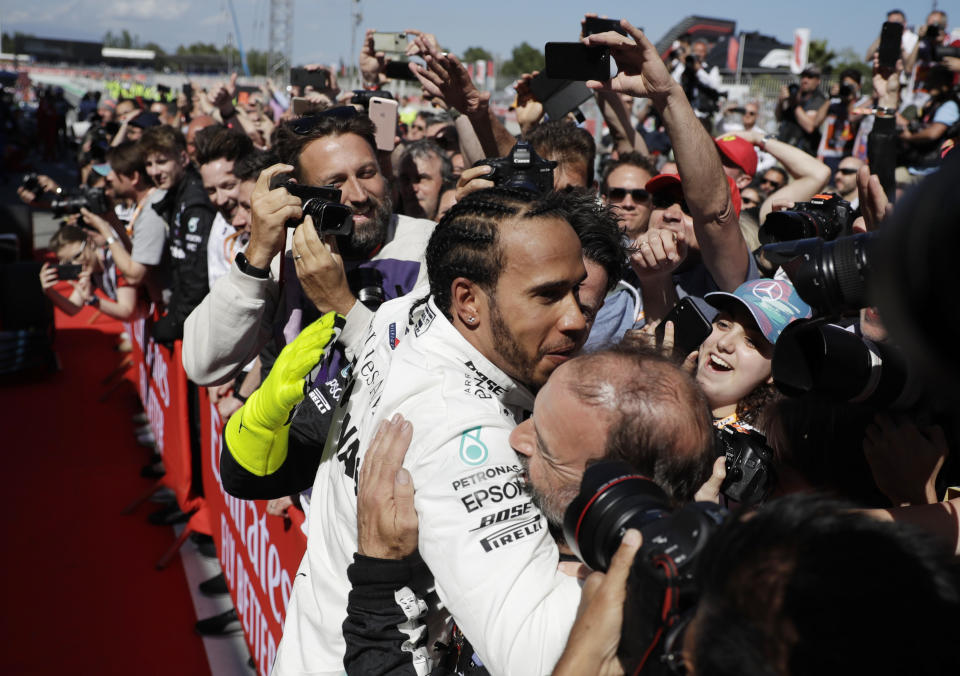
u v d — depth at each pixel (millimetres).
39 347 6875
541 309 1254
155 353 5066
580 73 2236
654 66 2105
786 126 8898
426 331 1348
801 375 1194
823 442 1425
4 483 4977
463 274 1279
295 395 1445
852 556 618
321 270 1867
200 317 2061
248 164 3363
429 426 1216
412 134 7207
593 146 3072
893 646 581
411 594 1222
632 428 1060
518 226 1245
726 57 16922
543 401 1135
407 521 1187
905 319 452
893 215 469
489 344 1290
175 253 4121
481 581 1099
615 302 2391
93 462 5332
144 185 4883
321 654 1447
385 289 2344
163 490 4828
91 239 5246
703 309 2262
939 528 1251
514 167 1894
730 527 697
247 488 1572
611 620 878
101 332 8477
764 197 5293
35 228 13500
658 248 2119
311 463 1627
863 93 10375
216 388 3406
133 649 3414
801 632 600
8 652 3361
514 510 1141
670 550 794
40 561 4098
